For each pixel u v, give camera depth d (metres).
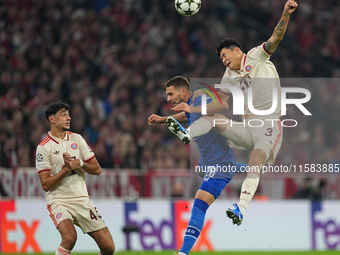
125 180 51.09
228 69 30.00
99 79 68.31
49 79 68.06
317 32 81.44
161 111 65.31
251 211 49.66
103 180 50.66
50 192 30.83
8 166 55.03
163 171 53.56
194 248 48.50
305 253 47.19
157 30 75.38
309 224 49.97
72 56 70.50
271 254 46.41
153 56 72.62
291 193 51.09
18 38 72.25
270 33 80.00
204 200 30.33
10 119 61.75
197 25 77.50
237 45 29.55
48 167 30.72
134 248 48.75
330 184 51.16
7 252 47.09
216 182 30.47
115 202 49.19
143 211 49.25
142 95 67.19
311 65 77.38
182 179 51.22
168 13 77.62
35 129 59.44
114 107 65.44
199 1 31.25
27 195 49.56
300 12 82.25
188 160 57.06
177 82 31.00
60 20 74.56
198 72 72.56
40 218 47.56
